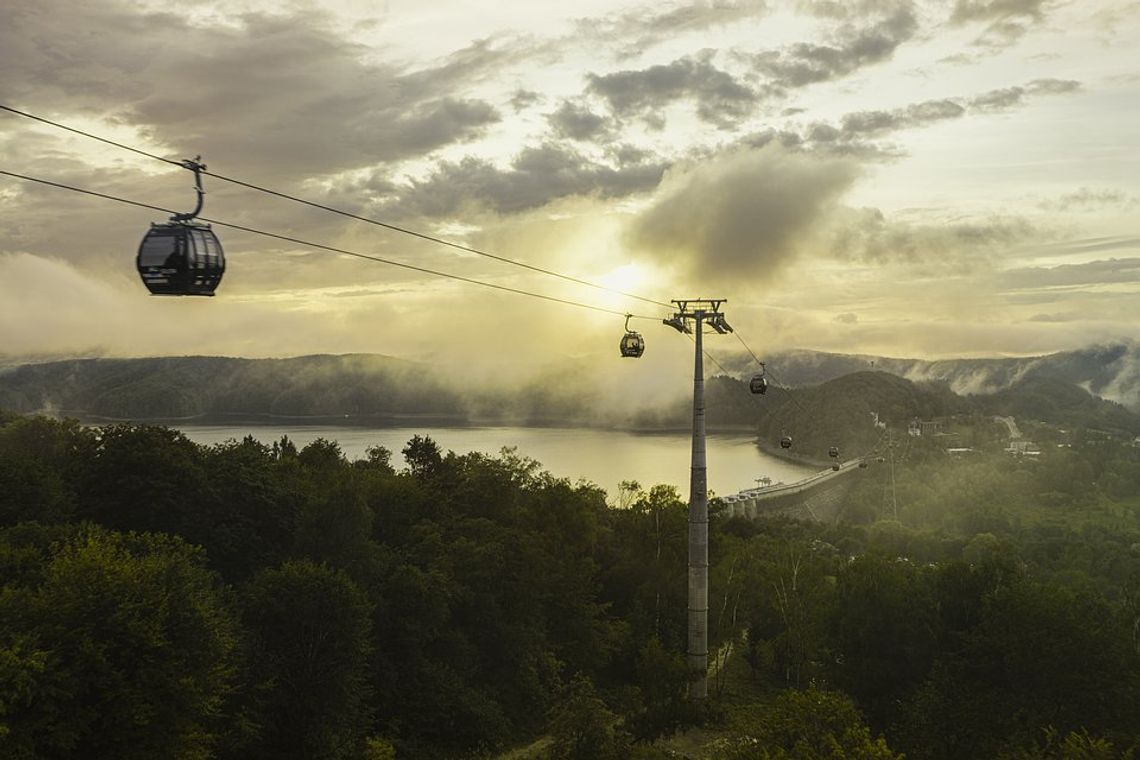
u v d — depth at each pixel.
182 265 23.52
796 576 77.75
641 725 51.50
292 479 78.75
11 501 57.84
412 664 60.78
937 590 57.00
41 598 37.47
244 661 46.78
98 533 48.22
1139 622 55.00
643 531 89.88
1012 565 56.19
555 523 87.31
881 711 54.12
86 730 33.75
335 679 50.41
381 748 48.34
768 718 35.16
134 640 36.09
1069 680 44.28
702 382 54.03
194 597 41.44
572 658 76.25
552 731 43.69
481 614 69.31
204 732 40.78
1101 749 34.41
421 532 75.94
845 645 57.09
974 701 45.22
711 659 80.44
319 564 60.75
